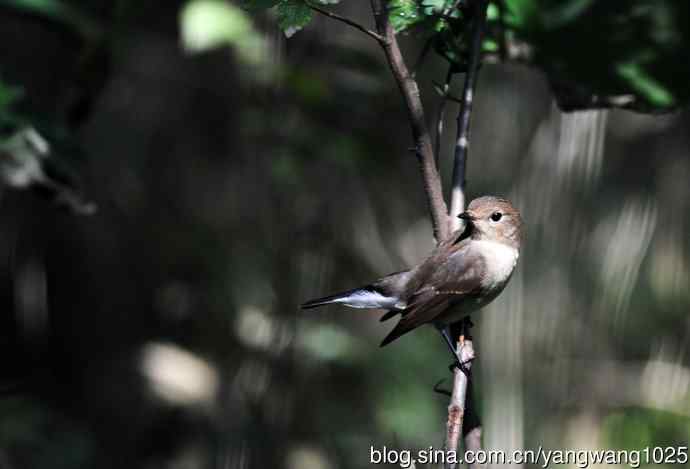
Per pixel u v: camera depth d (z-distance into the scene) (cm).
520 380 1053
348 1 1385
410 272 871
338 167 1282
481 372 1177
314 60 1275
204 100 1295
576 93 844
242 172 1302
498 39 809
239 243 1304
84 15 977
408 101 652
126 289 1291
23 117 909
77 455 1225
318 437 1219
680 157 1430
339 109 1262
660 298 1382
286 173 1195
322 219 1266
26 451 1216
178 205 1310
